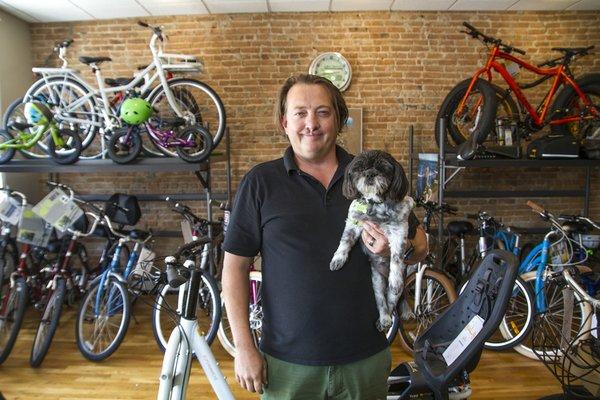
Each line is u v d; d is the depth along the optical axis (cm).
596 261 280
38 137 304
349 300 103
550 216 282
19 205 283
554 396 187
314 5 371
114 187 410
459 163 316
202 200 406
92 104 326
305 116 104
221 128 333
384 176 95
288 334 104
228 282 111
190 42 393
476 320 138
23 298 268
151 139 315
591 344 180
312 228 104
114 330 294
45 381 246
